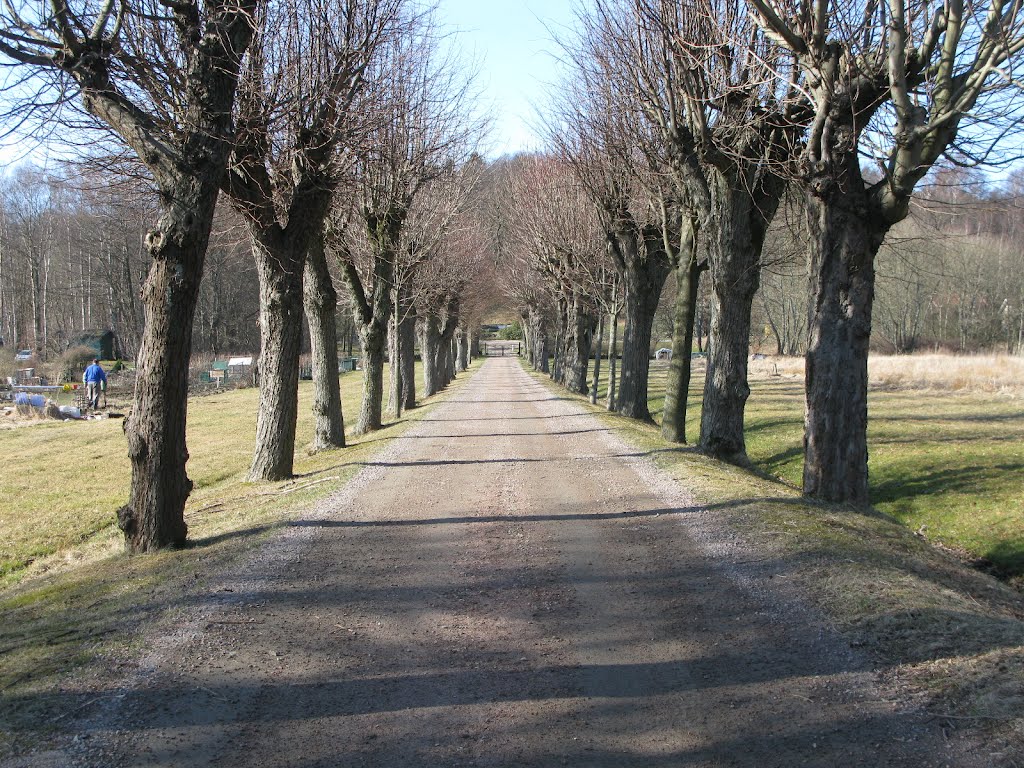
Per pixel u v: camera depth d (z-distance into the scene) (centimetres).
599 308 2994
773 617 525
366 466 1298
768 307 5366
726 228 1299
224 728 381
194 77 729
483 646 490
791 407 2842
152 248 715
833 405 888
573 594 593
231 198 1079
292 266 1177
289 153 1159
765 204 1284
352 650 484
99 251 4972
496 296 6022
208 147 720
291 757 353
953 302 4350
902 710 382
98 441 2133
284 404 1251
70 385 3594
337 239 1827
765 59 977
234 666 457
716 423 1367
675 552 704
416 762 348
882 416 2388
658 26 1155
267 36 1066
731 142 1192
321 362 1647
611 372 2666
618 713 395
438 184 2333
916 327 4616
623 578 631
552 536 779
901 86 722
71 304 6275
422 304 2802
